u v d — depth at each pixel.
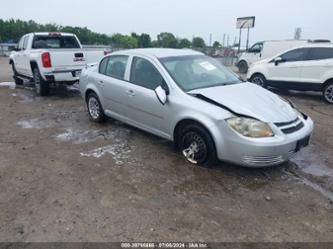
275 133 3.63
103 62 5.78
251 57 17.84
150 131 4.82
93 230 2.87
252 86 4.72
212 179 3.83
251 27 21.97
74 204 3.29
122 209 3.20
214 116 3.75
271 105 3.98
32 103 8.17
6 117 6.76
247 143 3.55
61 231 2.86
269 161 3.63
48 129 5.87
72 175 3.94
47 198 3.41
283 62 9.63
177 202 3.33
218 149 3.80
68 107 7.70
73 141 5.18
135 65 4.97
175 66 4.64
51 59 8.06
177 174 3.95
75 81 8.77
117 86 5.19
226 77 4.94
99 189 3.59
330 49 8.67
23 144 5.06
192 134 4.09
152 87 4.61
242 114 3.66
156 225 2.95
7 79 13.10
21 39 10.43
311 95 9.92
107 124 6.12
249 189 3.62
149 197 3.42
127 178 3.85
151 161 4.34
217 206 3.27
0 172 4.04
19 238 2.77
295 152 3.88
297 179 3.90
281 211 3.20
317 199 3.44
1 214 3.12
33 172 4.04
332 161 4.46
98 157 4.50
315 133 5.73
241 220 3.04
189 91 4.21
